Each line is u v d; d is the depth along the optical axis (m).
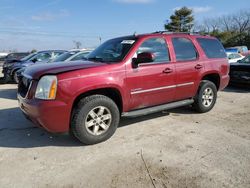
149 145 4.16
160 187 2.99
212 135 4.56
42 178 3.24
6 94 9.02
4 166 3.54
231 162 3.55
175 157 3.73
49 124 3.82
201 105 5.82
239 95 8.30
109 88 4.27
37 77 3.96
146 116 5.74
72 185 3.08
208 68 5.79
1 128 5.08
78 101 4.11
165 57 5.04
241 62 10.10
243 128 4.91
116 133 4.71
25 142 4.37
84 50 8.73
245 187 2.97
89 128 4.13
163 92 4.99
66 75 3.85
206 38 6.04
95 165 3.54
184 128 4.94
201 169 3.38
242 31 51.94
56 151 4.00
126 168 3.44
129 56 4.50
